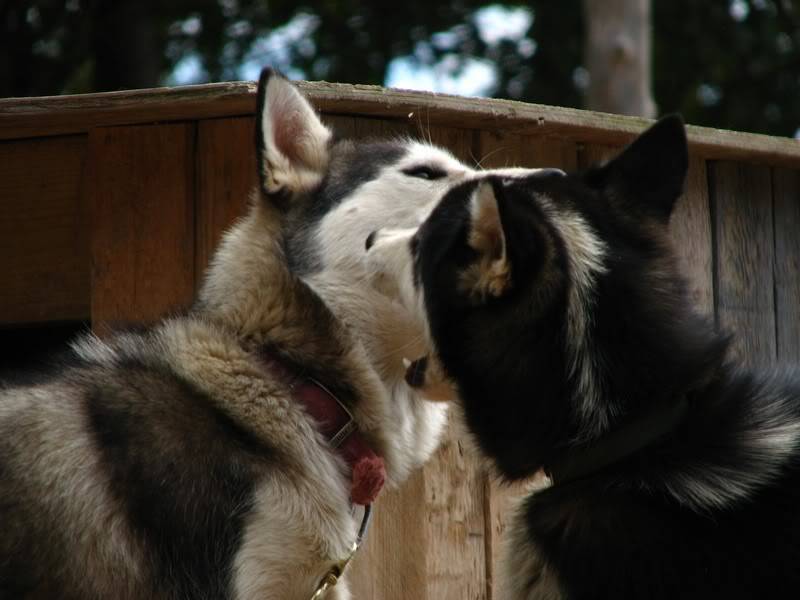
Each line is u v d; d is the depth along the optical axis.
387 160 7.25
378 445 6.96
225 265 7.12
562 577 5.96
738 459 5.91
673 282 6.21
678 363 5.95
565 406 5.86
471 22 22.52
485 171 7.11
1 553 6.18
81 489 6.20
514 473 6.17
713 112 23.55
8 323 8.63
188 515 6.19
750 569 5.67
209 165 8.07
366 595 7.71
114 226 8.26
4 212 8.64
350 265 6.98
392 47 22.09
